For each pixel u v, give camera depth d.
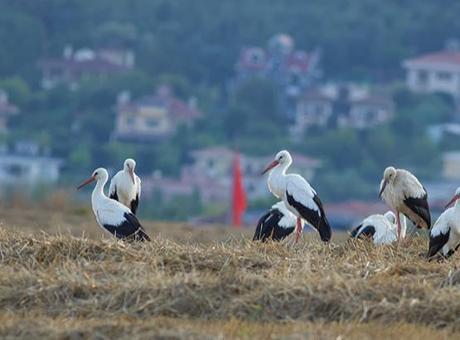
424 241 19.80
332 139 92.25
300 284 16.03
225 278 16.20
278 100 100.00
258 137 94.44
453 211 18.33
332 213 64.19
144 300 15.81
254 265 17.39
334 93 103.38
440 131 97.44
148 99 97.00
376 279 16.39
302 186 21.11
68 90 99.50
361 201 79.06
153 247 17.92
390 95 103.69
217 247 18.00
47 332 14.59
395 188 21.34
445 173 90.75
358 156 91.75
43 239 18.12
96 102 98.25
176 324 15.00
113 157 89.19
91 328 14.65
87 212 36.53
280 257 17.92
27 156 89.81
